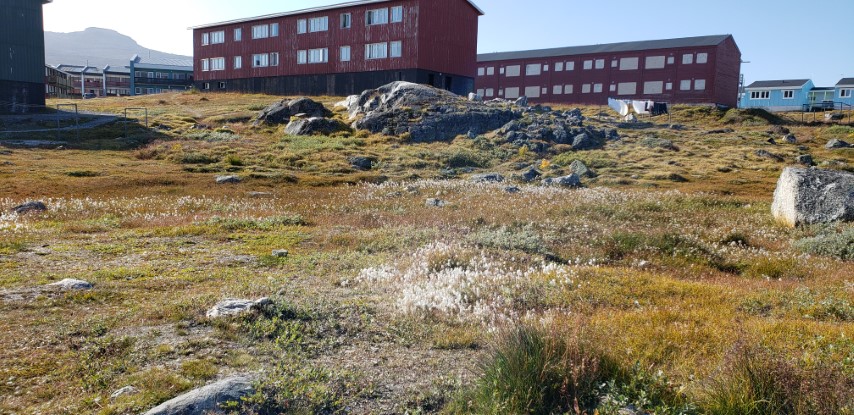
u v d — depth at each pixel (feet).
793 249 57.98
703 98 254.06
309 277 40.11
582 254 52.70
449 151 133.49
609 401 18.62
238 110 183.21
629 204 81.15
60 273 37.60
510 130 150.30
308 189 97.66
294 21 220.64
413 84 174.60
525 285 37.17
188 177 102.42
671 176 116.88
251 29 234.17
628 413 18.38
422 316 30.40
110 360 22.35
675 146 148.15
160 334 25.68
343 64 208.85
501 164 128.36
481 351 25.98
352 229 61.26
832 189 69.15
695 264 51.11
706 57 251.80
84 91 441.27
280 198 86.74
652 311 31.53
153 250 47.83
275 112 164.66
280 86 227.61
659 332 27.17
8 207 67.92
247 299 31.37
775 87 317.01
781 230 68.28
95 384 20.18
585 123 171.42
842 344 25.03
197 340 24.77
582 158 131.13
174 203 77.46
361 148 137.18
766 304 35.06
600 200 83.25
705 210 81.25
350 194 91.61
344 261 45.39
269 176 106.01
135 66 414.62
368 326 28.68
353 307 31.73
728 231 65.51
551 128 150.71
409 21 191.31
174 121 163.43
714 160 135.85
